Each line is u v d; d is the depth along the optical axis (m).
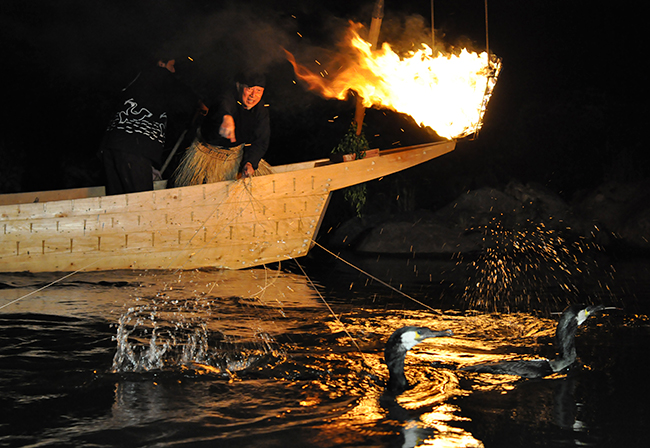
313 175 6.84
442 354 3.72
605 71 12.38
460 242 9.32
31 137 10.66
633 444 2.41
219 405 2.78
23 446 2.34
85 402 2.80
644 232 9.41
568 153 11.78
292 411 2.72
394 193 11.30
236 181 6.61
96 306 4.82
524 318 4.78
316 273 7.05
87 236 6.26
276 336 4.06
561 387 3.08
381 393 2.97
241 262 6.85
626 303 5.34
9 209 6.05
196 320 4.45
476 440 2.43
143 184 6.59
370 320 4.62
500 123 11.91
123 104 6.52
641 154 11.48
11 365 3.31
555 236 9.59
